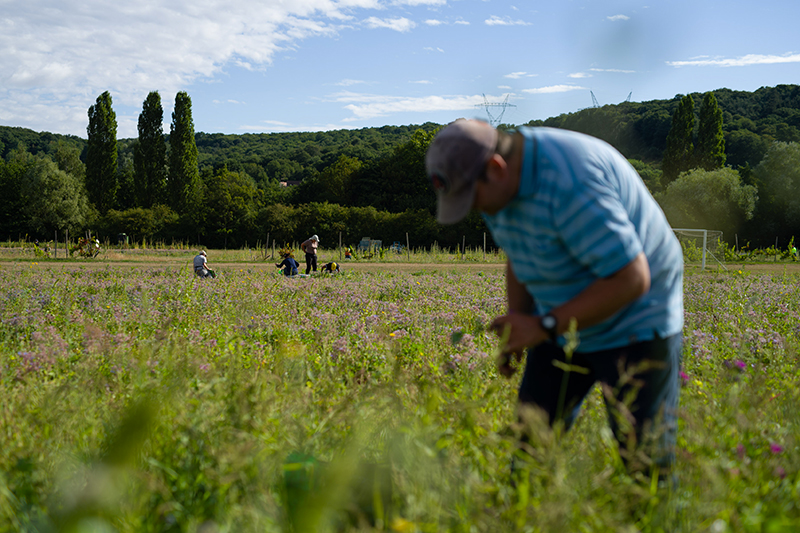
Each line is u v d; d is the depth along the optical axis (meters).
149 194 69.31
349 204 73.06
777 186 56.25
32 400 3.29
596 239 2.10
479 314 8.18
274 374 3.74
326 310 9.02
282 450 2.39
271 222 57.19
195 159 69.44
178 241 59.41
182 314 7.68
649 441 2.28
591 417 3.24
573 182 2.14
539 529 1.82
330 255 32.69
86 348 4.74
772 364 4.86
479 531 1.99
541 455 2.02
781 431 2.82
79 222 65.06
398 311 8.12
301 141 157.88
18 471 2.39
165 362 3.77
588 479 2.19
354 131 161.00
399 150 72.69
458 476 2.22
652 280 2.37
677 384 2.50
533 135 2.23
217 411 2.69
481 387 3.80
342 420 2.80
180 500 2.21
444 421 2.84
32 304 8.45
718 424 2.74
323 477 2.16
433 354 5.11
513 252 2.48
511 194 2.20
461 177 2.13
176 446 2.46
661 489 2.19
